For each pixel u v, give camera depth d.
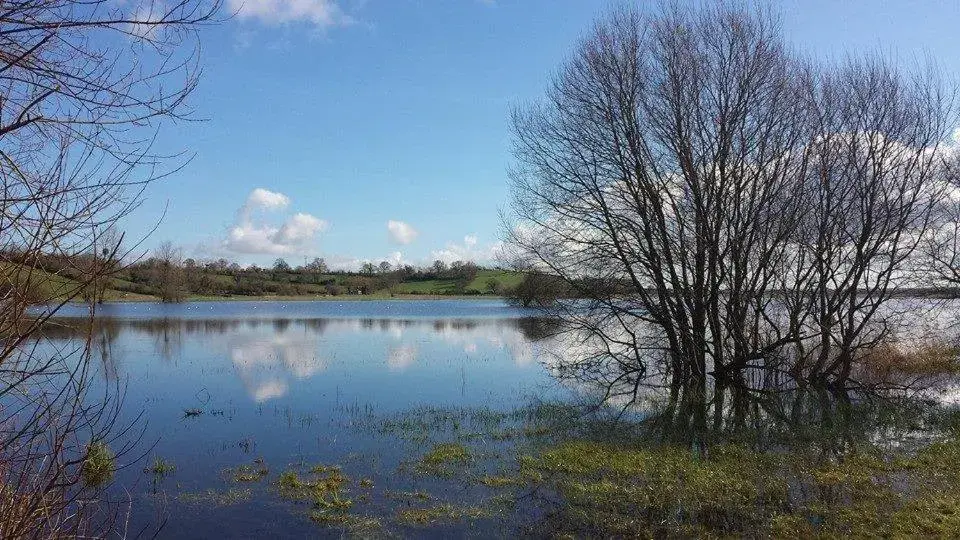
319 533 8.88
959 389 19.78
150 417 16.23
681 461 11.80
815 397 19.36
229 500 10.11
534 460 12.00
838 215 19.92
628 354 27.64
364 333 44.53
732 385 20.55
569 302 23.39
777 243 19.38
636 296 22.36
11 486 5.35
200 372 24.53
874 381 21.30
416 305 102.56
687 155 19.72
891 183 19.84
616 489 10.33
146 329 46.56
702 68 19.62
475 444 13.47
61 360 5.64
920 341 24.59
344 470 11.67
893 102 19.64
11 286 4.42
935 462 11.35
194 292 94.88
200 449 13.12
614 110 20.69
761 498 9.85
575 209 21.48
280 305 98.38
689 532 8.70
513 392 20.55
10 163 4.18
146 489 10.62
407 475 11.35
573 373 24.58
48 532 5.85
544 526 9.03
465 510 9.62
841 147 20.03
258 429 14.95
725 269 20.52
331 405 18.05
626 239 21.23
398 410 17.31
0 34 4.05
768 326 23.70
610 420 16.17
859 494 9.87
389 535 8.80
